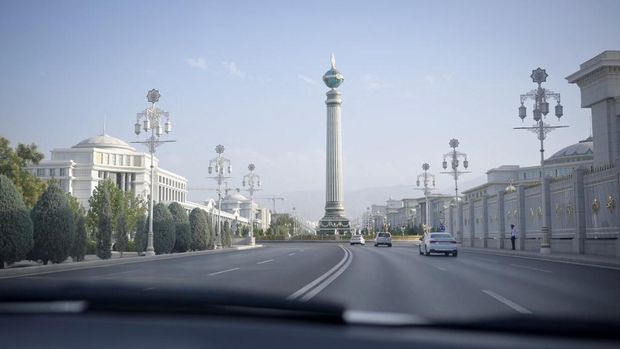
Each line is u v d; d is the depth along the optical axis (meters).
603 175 31.12
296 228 172.88
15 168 42.88
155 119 41.00
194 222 51.22
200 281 16.98
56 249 27.94
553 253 34.78
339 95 125.19
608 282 16.38
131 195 66.81
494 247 51.88
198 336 4.93
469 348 4.63
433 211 123.12
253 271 21.92
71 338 4.92
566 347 4.70
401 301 11.85
